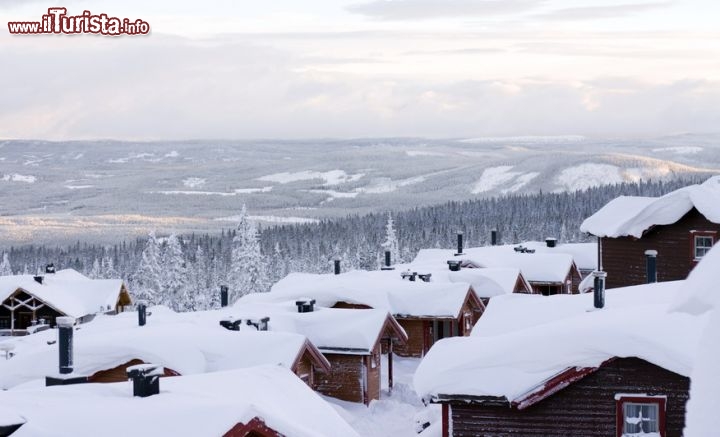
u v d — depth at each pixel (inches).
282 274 5575.8
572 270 2320.4
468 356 747.4
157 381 648.4
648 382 706.8
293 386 770.8
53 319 2753.4
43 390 653.3
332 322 1473.9
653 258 1354.6
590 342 706.8
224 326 1368.1
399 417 1363.2
